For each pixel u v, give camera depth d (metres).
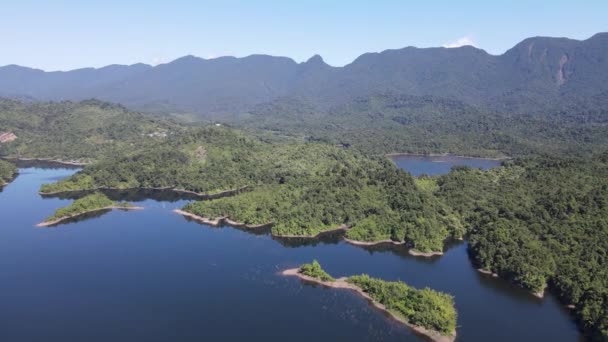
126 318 136.75
